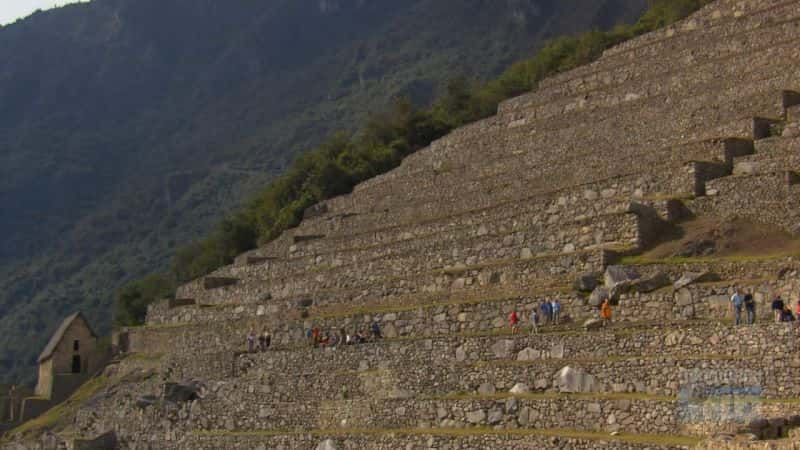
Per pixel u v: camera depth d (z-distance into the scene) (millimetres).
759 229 56375
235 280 89062
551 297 56125
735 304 47438
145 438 66938
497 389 51469
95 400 83562
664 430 43438
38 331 168875
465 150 87062
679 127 70062
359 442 53438
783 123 64125
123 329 93125
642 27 106438
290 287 79875
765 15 77125
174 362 76250
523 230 64250
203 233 189750
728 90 69750
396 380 56250
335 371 61312
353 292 71125
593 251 57938
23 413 90125
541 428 47719
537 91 87750
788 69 67812
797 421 39375
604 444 43344
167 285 124000
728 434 39719
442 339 56156
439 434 49719
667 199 59938
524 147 81688
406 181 87562
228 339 76438
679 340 46875
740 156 62438
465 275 64062
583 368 48156
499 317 58156
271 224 112688
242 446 60125
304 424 59562
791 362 42000
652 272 54625
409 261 70625
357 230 85750
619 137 74000
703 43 79375
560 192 66750
